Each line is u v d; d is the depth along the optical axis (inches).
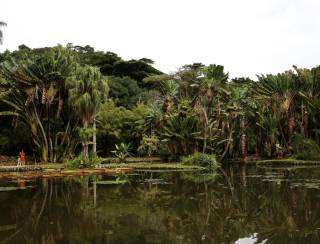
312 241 479.2
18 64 1786.4
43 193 888.9
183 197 817.5
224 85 1990.7
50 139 1790.1
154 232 525.0
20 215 645.3
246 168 1663.4
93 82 1652.3
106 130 2101.4
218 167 1685.5
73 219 608.4
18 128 1884.8
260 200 768.9
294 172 1418.6
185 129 1870.1
